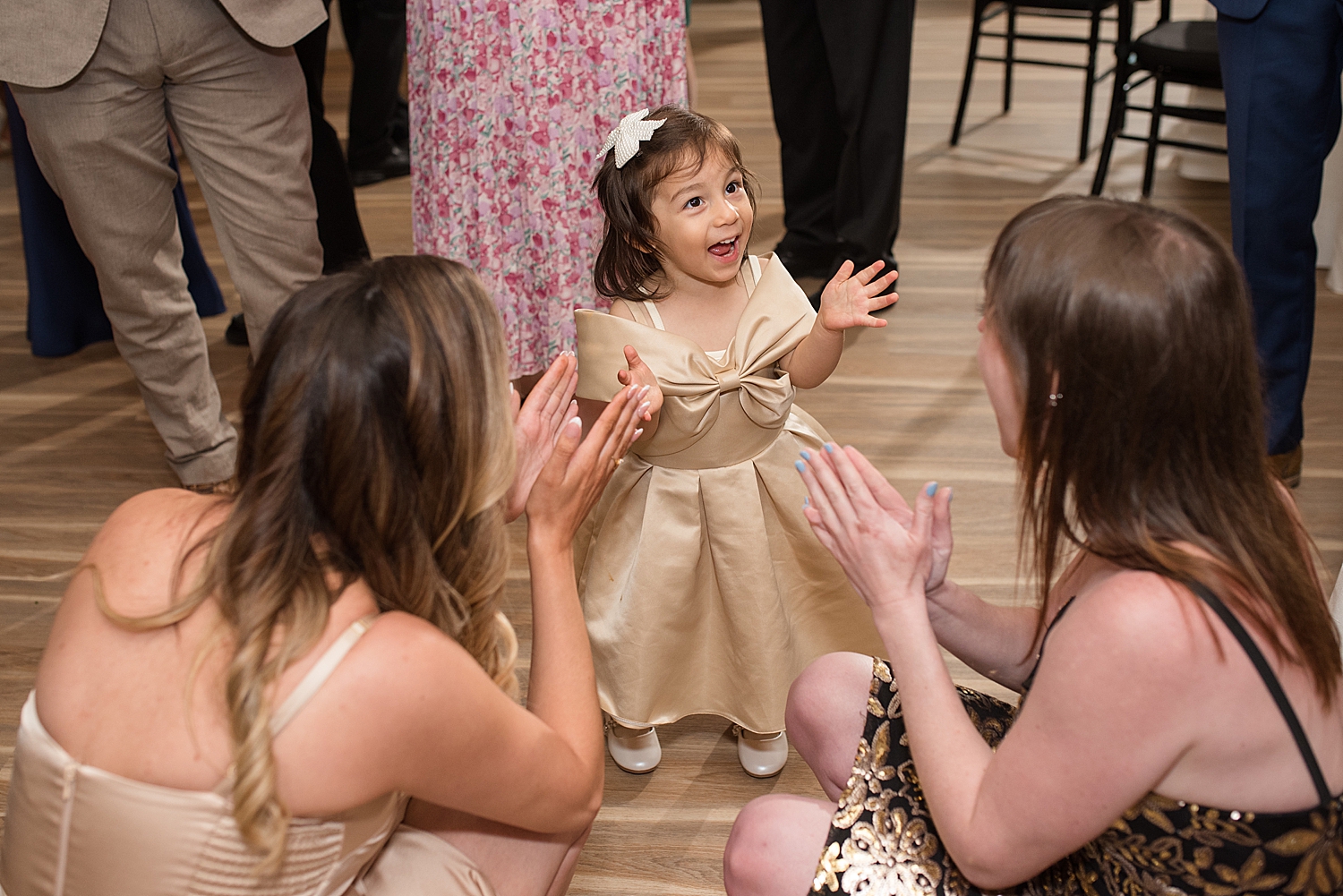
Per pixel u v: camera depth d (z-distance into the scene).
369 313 0.85
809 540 1.50
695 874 1.43
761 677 1.49
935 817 0.90
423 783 0.86
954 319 2.90
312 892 0.89
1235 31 1.90
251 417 0.86
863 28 2.67
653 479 1.48
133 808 0.80
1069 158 4.07
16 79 1.79
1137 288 0.77
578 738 1.01
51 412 2.58
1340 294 2.96
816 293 2.92
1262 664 0.76
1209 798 0.80
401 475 0.85
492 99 2.15
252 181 2.02
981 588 1.91
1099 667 0.77
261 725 0.78
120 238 1.98
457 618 0.93
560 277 2.26
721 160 1.40
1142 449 0.80
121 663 0.83
